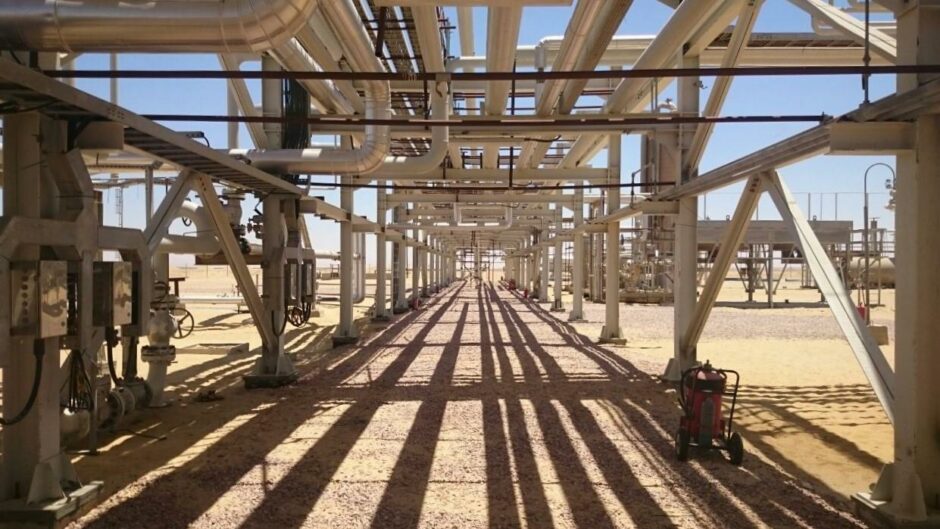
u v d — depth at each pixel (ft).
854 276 94.58
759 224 96.53
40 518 15.03
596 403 28.32
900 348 15.44
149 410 27.02
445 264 163.53
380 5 16.83
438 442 22.16
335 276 230.07
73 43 13.89
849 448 21.88
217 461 20.03
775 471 19.31
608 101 35.14
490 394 30.25
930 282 14.99
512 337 53.78
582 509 16.22
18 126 15.55
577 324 65.41
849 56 32.78
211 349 44.52
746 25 23.27
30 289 14.29
